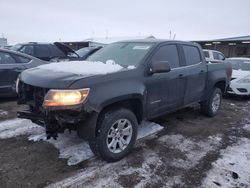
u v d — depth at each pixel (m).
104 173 3.05
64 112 2.79
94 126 2.96
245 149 3.94
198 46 5.09
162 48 4.10
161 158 3.51
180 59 4.46
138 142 4.00
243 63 9.05
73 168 3.12
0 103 5.88
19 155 3.38
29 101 3.32
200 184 2.92
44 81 2.95
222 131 4.75
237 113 6.23
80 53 11.44
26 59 6.21
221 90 6.07
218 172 3.19
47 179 2.88
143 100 3.59
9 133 4.08
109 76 3.13
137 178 2.99
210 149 3.88
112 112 3.20
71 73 3.09
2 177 2.87
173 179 3.01
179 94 4.43
